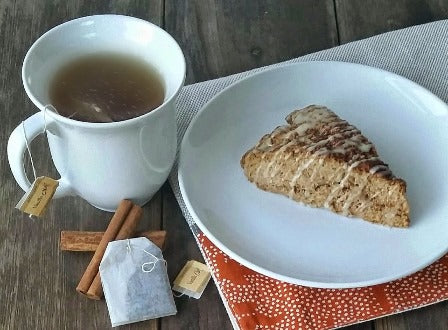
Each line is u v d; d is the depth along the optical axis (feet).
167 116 1.46
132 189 1.52
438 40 2.00
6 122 1.76
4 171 1.65
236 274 1.46
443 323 1.40
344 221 1.54
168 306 1.40
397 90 1.78
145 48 1.54
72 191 1.55
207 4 2.14
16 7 2.09
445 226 1.50
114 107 1.45
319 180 1.55
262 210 1.57
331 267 1.44
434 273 1.46
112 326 1.39
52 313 1.41
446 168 1.63
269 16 2.11
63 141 1.43
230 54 2.01
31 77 1.43
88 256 1.50
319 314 1.40
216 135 1.70
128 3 2.14
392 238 1.50
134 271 1.41
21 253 1.51
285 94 1.79
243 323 1.39
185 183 1.55
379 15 2.12
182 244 1.54
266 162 1.58
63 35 1.52
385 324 1.41
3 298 1.44
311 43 2.04
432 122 1.71
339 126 1.63
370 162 1.53
